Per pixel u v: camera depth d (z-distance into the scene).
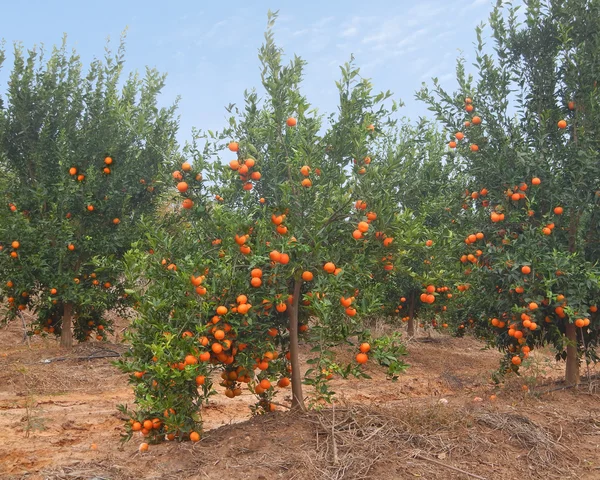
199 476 4.22
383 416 5.28
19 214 9.91
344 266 5.13
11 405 7.40
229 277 4.75
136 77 11.69
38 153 10.73
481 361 12.16
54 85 11.26
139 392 4.77
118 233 10.53
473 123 7.39
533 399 6.64
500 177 7.18
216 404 7.60
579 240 7.41
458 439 4.98
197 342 4.70
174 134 10.80
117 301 11.23
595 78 7.09
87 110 11.56
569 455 4.96
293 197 5.11
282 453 4.55
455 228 7.81
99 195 10.84
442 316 12.95
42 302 10.87
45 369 9.33
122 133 11.04
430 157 11.09
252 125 5.75
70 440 5.80
